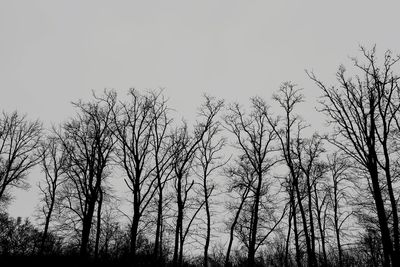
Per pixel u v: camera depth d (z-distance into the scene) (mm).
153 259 26375
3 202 32062
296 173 28141
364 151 18125
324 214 31797
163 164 24891
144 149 24250
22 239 29250
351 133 18500
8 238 28781
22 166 31562
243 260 36688
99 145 25141
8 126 32125
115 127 25547
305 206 31141
